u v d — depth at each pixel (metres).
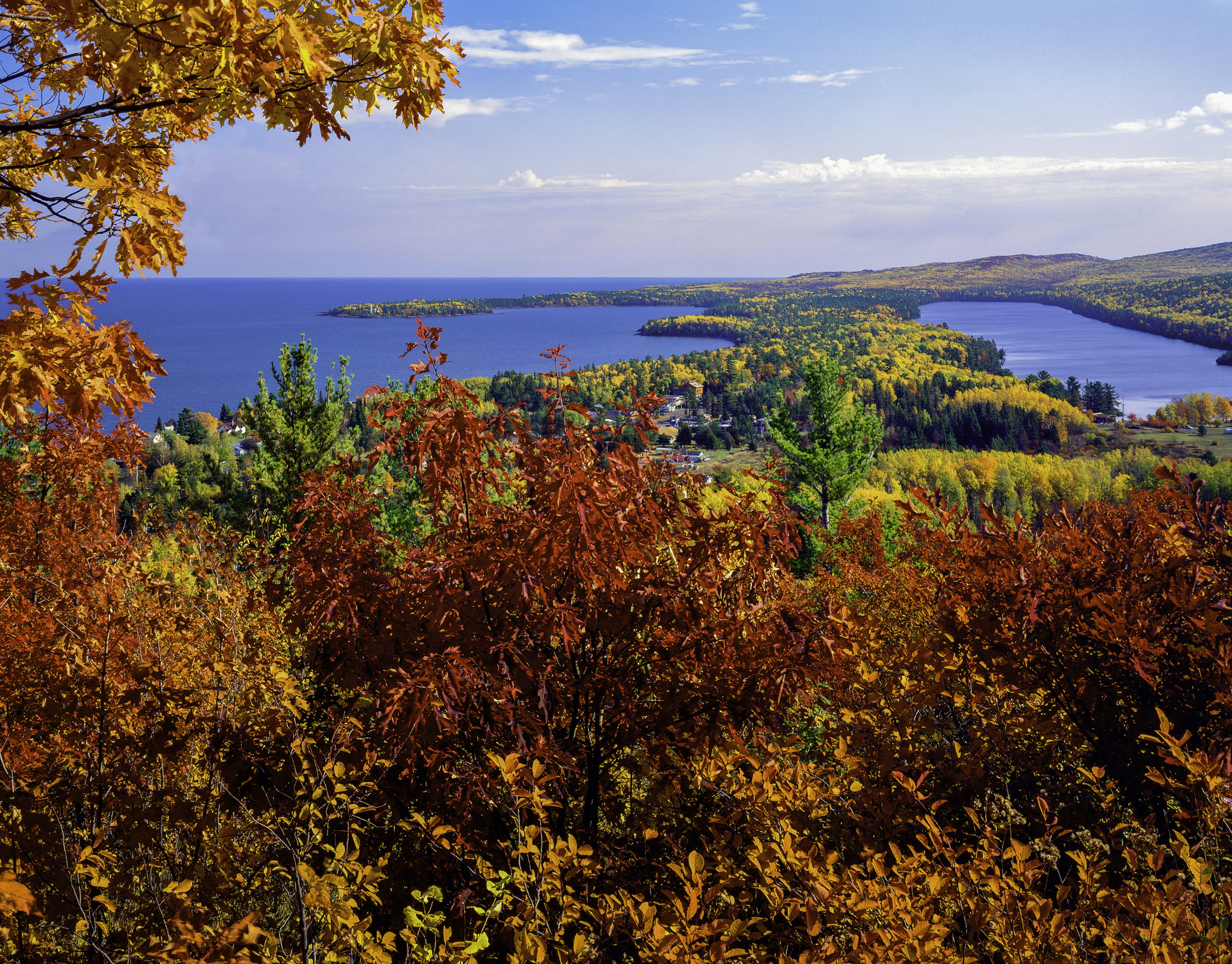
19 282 2.59
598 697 3.64
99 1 2.64
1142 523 3.74
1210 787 2.31
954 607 3.99
